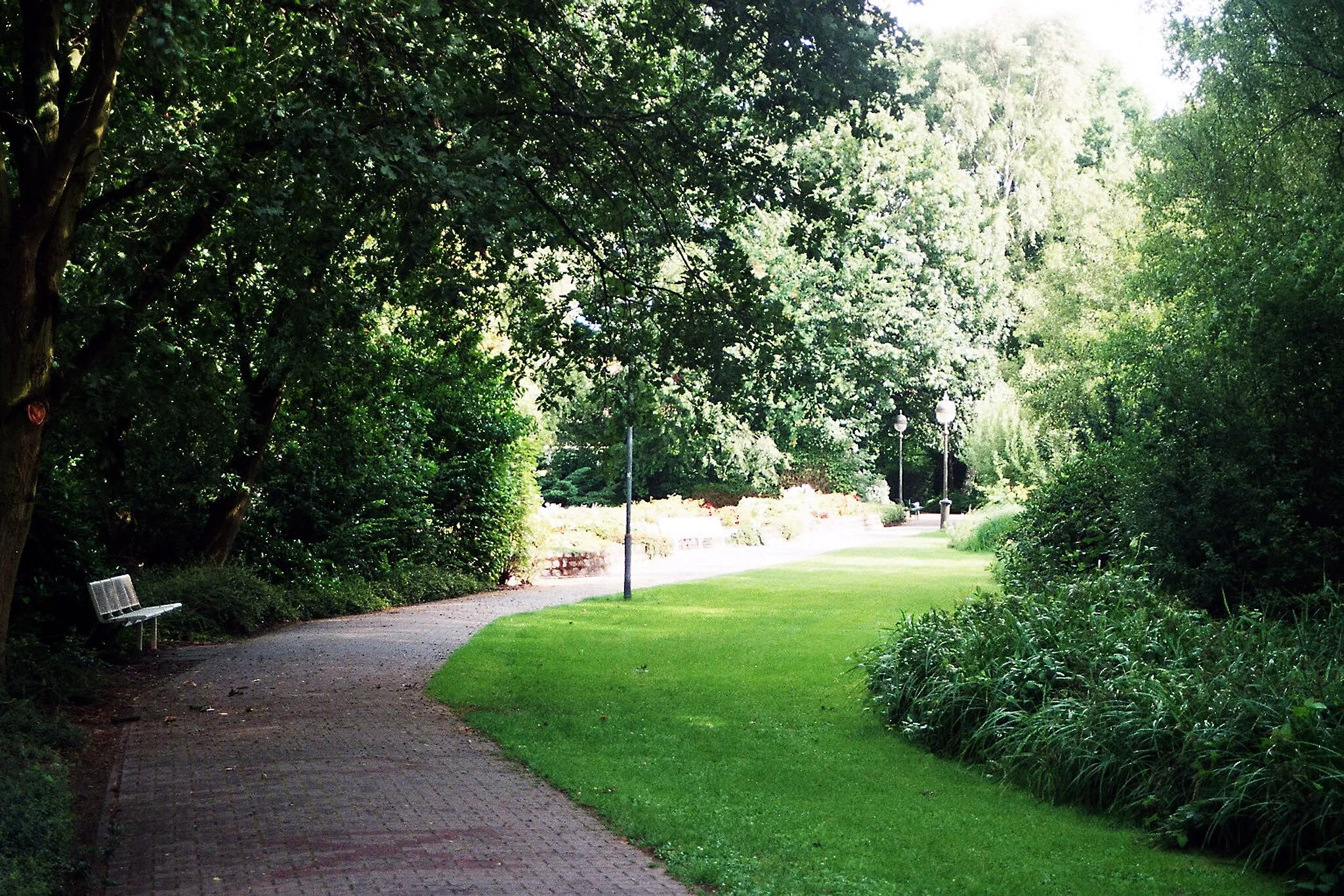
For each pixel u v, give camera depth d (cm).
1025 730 838
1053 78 5691
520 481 2503
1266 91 1861
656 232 1415
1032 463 3572
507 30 1265
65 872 588
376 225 1158
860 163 4391
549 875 607
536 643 1535
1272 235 1491
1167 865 637
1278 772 641
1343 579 1140
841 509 4775
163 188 1200
